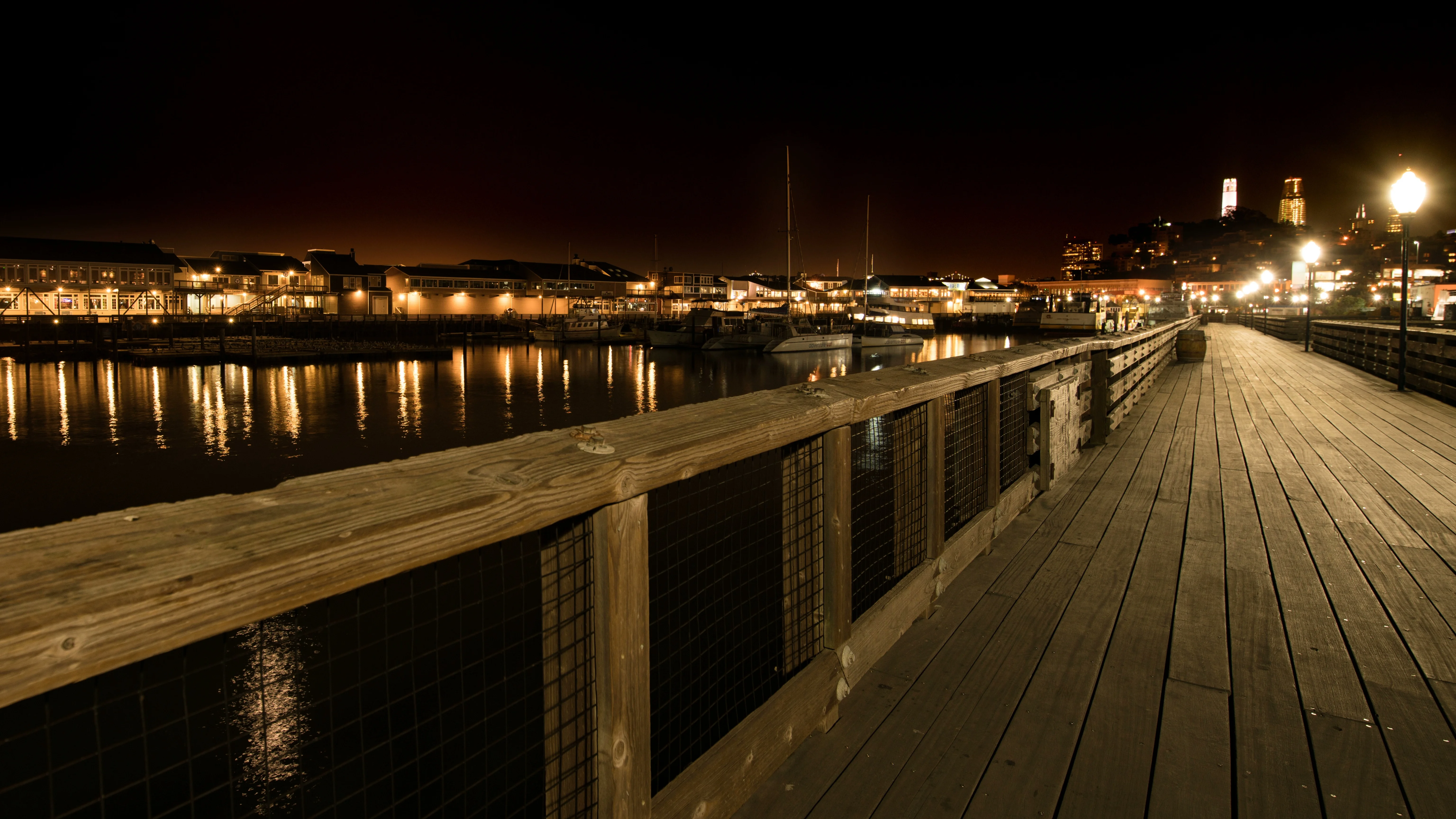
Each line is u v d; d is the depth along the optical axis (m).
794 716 2.36
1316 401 10.74
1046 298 101.44
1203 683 2.87
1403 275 11.57
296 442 24.52
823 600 2.56
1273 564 4.12
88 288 68.25
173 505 1.07
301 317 76.31
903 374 3.23
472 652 5.59
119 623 0.86
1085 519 4.93
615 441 1.68
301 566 1.03
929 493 3.40
